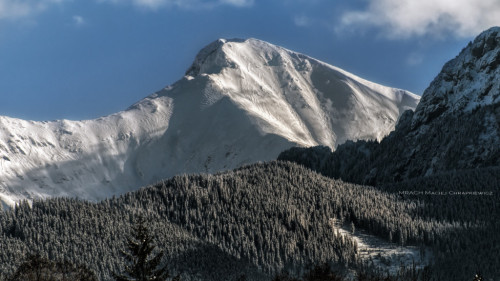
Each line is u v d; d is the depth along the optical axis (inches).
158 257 6171.3
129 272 6097.4
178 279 6225.4
